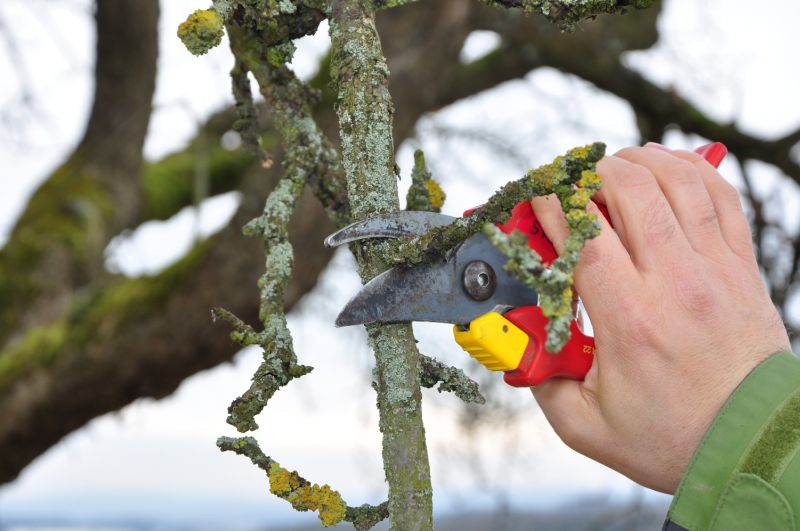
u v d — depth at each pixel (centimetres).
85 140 363
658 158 93
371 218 80
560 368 92
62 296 329
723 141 385
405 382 79
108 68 330
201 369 294
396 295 83
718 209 91
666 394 84
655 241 86
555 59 378
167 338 281
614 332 85
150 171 399
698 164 95
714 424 79
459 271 91
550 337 63
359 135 80
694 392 83
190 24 75
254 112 102
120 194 365
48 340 292
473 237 91
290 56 89
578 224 67
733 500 75
